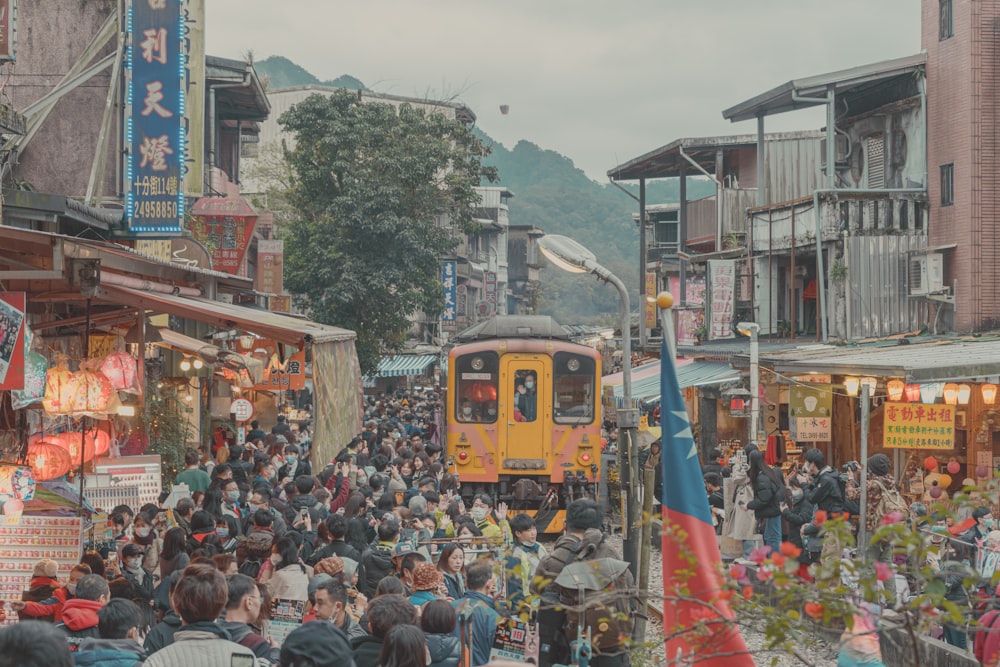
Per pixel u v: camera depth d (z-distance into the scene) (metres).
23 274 8.02
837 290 26.11
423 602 8.02
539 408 20.16
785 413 25.09
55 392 9.67
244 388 16.55
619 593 5.45
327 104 36.78
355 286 35.34
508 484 20.22
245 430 24.53
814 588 4.69
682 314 35.84
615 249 154.38
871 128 28.25
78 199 20.33
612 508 21.05
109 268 9.21
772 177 31.59
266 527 10.41
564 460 20.11
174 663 5.38
